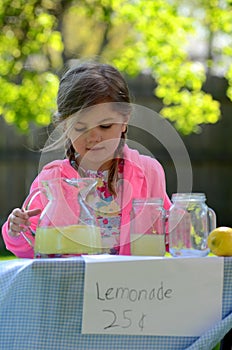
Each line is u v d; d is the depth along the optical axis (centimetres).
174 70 801
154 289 226
